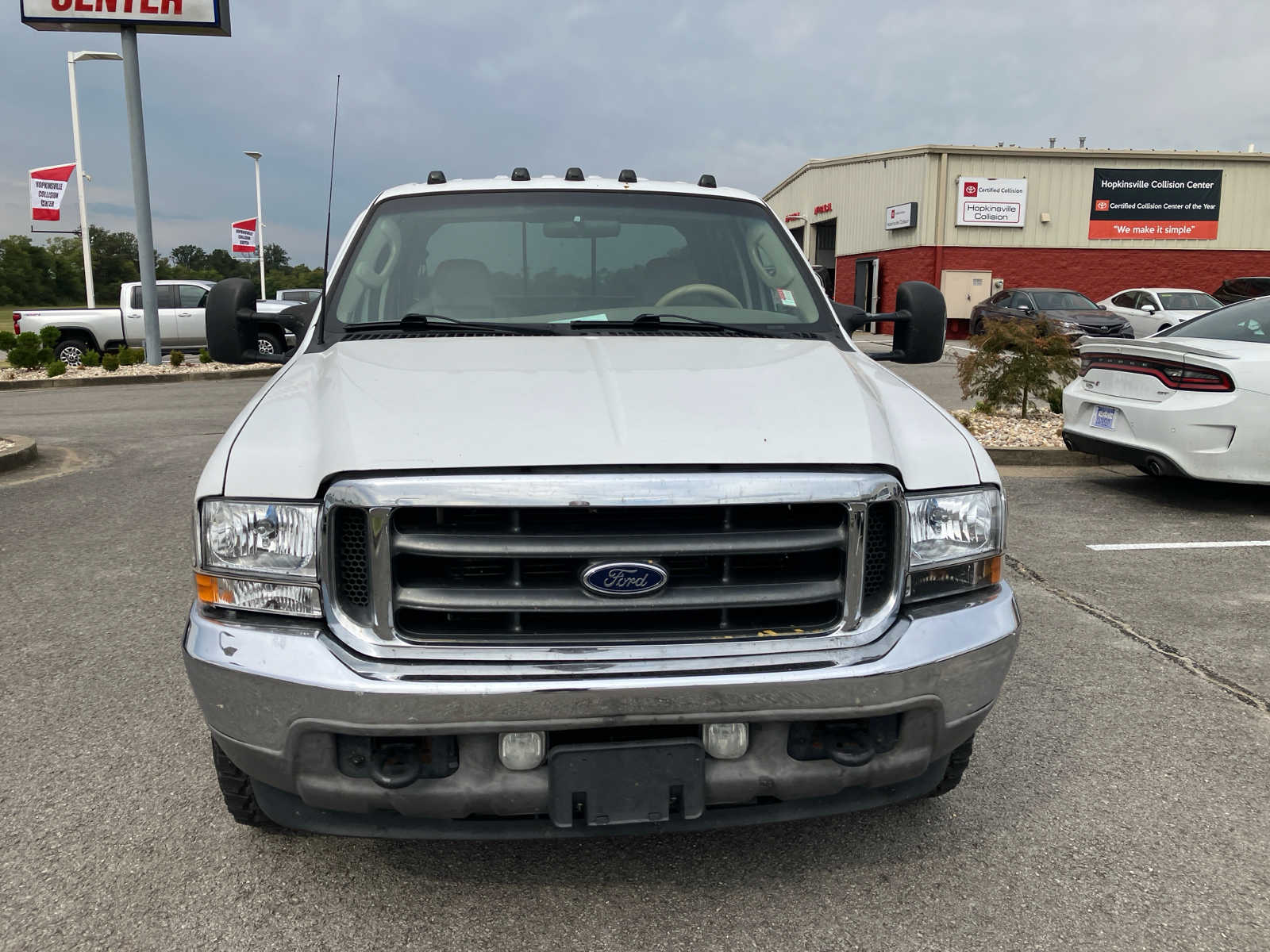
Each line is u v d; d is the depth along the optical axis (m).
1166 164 29.31
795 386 2.59
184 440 10.38
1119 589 5.11
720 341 3.08
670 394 2.44
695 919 2.44
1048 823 2.88
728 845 2.77
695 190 3.91
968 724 2.34
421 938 2.37
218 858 2.70
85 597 4.98
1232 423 6.53
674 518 2.13
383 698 2.05
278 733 2.13
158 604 4.88
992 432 9.86
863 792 2.41
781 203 41.75
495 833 2.23
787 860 2.70
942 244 29.34
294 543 2.16
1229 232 29.86
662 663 2.12
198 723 3.54
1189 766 3.22
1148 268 29.86
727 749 2.18
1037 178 29.20
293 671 2.09
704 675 2.11
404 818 2.26
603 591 2.09
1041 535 6.24
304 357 3.02
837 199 34.28
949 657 2.23
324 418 2.36
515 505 2.06
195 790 3.06
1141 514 6.82
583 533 2.10
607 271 3.52
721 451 2.17
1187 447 6.69
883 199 31.19
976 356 10.62
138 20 17.36
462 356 2.81
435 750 2.15
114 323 20.83
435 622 2.13
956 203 29.14
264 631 2.15
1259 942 2.35
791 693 2.13
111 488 7.79
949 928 2.40
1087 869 2.65
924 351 3.68
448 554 2.07
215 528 2.22
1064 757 3.29
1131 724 3.54
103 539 6.14
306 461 2.21
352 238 3.60
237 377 18.77
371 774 2.14
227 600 2.21
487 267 3.49
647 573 2.09
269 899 2.51
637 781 2.15
